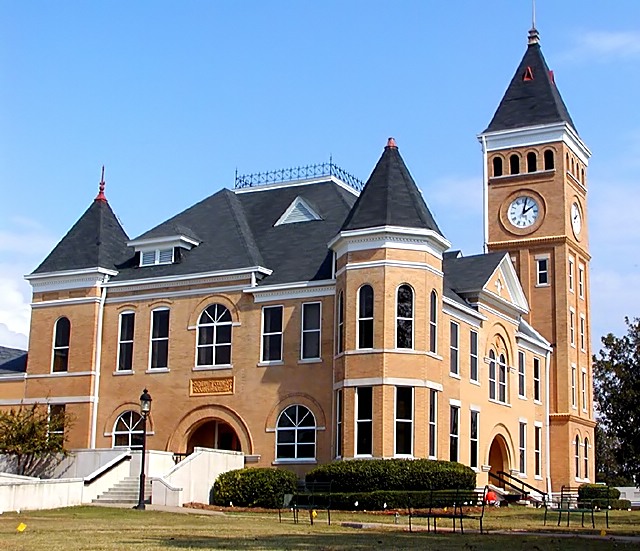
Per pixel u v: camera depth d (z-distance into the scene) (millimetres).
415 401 37844
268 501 35531
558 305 62844
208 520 27516
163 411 43250
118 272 46312
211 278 43250
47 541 18703
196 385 42750
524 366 53344
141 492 32062
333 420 39250
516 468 50438
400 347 38156
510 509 39250
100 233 47562
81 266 46094
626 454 36156
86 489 34844
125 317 45219
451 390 42375
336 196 46656
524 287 63906
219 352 42688
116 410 44281
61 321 46469
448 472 36312
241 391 41688
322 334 40375
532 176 64938
